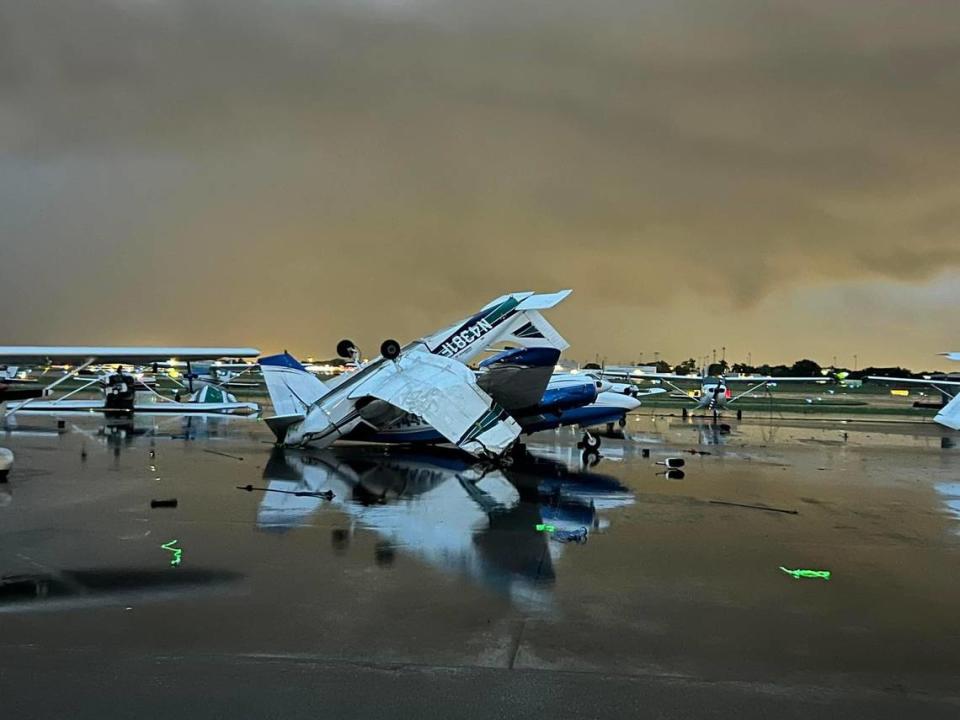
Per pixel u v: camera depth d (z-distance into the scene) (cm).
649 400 6525
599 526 1063
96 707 485
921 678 554
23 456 1769
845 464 1917
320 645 595
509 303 2327
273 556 866
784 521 1128
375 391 1859
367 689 518
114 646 588
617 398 2194
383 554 883
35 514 1093
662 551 921
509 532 1012
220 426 2748
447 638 614
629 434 2839
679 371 9794
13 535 960
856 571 846
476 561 858
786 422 3812
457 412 1686
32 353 1366
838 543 985
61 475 1475
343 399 1973
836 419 4278
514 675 545
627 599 726
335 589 742
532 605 702
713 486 1468
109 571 797
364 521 1071
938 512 1227
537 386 1781
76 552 875
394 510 1159
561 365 4209
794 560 889
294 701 498
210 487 1354
